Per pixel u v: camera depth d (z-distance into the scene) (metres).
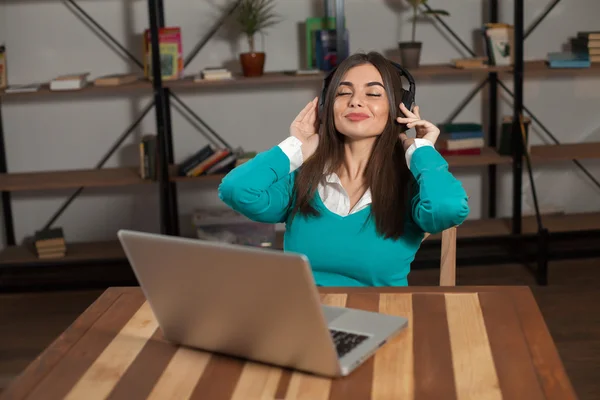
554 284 3.62
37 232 3.81
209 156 3.63
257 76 3.62
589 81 4.10
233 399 1.08
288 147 1.80
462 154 3.78
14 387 1.14
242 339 1.18
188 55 3.93
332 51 3.68
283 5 3.91
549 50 4.04
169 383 1.14
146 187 4.09
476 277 3.74
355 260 1.71
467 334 1.27
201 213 3.77
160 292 1.22
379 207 1.70
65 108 3.98
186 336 1.25
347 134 1.73
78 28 3.89
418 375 1.13
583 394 2.59
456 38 4.01
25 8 3.85
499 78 4.05
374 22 3.97
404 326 1.29
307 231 1.75
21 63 3.90
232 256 1.10
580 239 4.18
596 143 4.07
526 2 3.99
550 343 1.22
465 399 1.05
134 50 3.93
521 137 3.68
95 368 1.19
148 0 3.38
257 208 1.76
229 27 3.92
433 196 1.63
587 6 4.00
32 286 3.79
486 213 4.21
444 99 4.08
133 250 1.20
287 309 1.10
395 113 1.75
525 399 1.04
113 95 3.97
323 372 1.13
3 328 3.36
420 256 3.95
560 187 4.20
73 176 3.79
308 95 4.02
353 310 1.36
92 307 1.45
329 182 1.76
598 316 3.23
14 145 3.99
